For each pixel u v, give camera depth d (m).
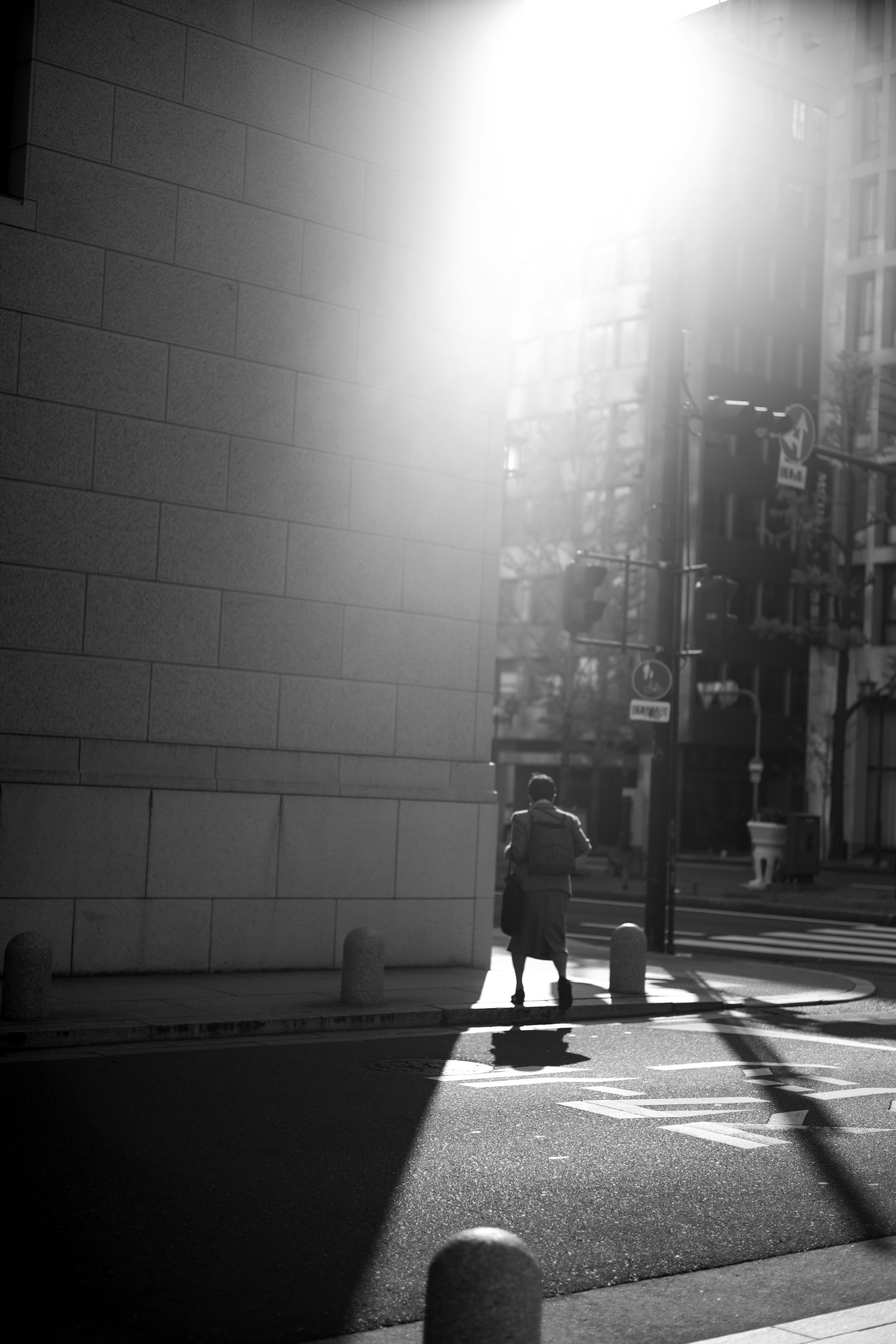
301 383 14.67
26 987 10.41
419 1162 7.08
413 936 15.16
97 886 13.17
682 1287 5.41
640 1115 8.37
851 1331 4.87
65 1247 5.49
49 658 13.07
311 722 14.64
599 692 45.31
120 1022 10.48
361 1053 10.30
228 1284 5.18
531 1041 11.16
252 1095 8.56
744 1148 7.63
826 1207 6.56
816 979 15.80
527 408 63.31
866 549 51.53
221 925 13.88
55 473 13.13
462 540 15.85
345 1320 4.89
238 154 14.29
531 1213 6.28
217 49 14.16
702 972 15.91
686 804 60.22
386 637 15.20
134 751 13.48
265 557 14.38
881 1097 9.17
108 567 13.41
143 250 13.67
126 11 13.61
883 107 52.97
